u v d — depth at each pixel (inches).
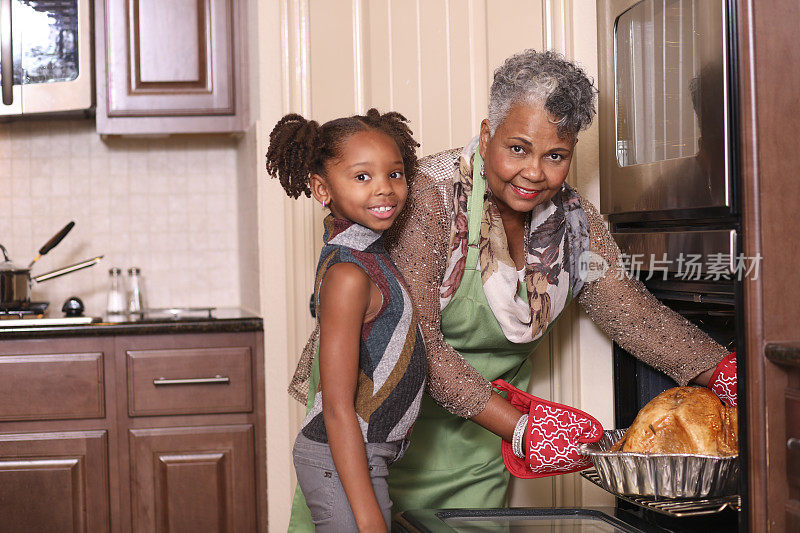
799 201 39.7
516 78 44.6
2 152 96.3
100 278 97.9
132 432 77.3
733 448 41.4
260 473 78.9
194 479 78.0
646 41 49.8
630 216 52.2
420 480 58.6
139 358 77.1
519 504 71.9
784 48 39.7
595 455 42.7
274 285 73.7
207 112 86.1
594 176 68.8
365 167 45.3
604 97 55.2
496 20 72.9
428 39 72.9
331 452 43.3
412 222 50.1
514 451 47.4
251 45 81.0
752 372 39.1
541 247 52.6
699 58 43.2
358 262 44.6
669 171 46.4
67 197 97.3
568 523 44.1
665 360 52.3
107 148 97.8
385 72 72.6
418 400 46.4
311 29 71.7
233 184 99.8
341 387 43.0
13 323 76.2
